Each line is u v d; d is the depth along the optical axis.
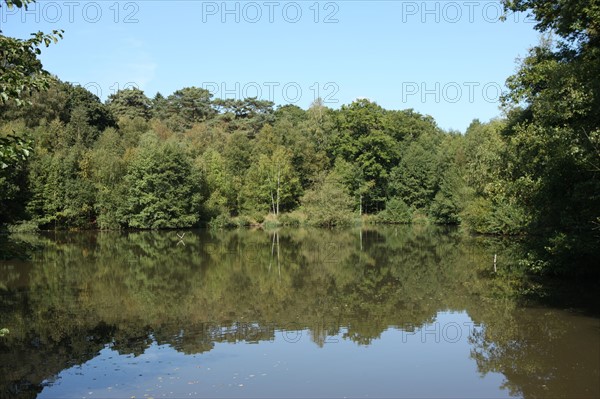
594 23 18.11
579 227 19.31
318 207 66.00
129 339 14.22
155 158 59.72
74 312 17.72
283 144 78.69
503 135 28.72
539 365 11.65
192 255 34.94
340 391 10.27
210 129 89.38
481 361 12.12
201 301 19.50
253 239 48.28
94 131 72.81
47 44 7.72
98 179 60.72
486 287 21.61
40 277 25.56
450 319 16.30
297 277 25.20
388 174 77.19
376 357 12.56
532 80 24.52
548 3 22.36
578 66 18.86
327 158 78.94
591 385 10.35
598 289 20.48
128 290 21.86
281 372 11.45
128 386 10.58
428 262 30.08
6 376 11.27
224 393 10.16
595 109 17.16
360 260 31.55
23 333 14.98
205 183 66.50
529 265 24.34
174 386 10.56
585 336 13.84
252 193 70.31
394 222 72.75
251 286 22.72
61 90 72.69
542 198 21.11
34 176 54.41
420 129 91.50
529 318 16.05
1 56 7.43
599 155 16.14
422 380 10.91
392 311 17.56
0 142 6.97
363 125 77.12
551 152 19.30
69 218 57.75
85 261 31.86
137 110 98.81
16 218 24.69
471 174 44.41
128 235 52.91
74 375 11.29
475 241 42.25
